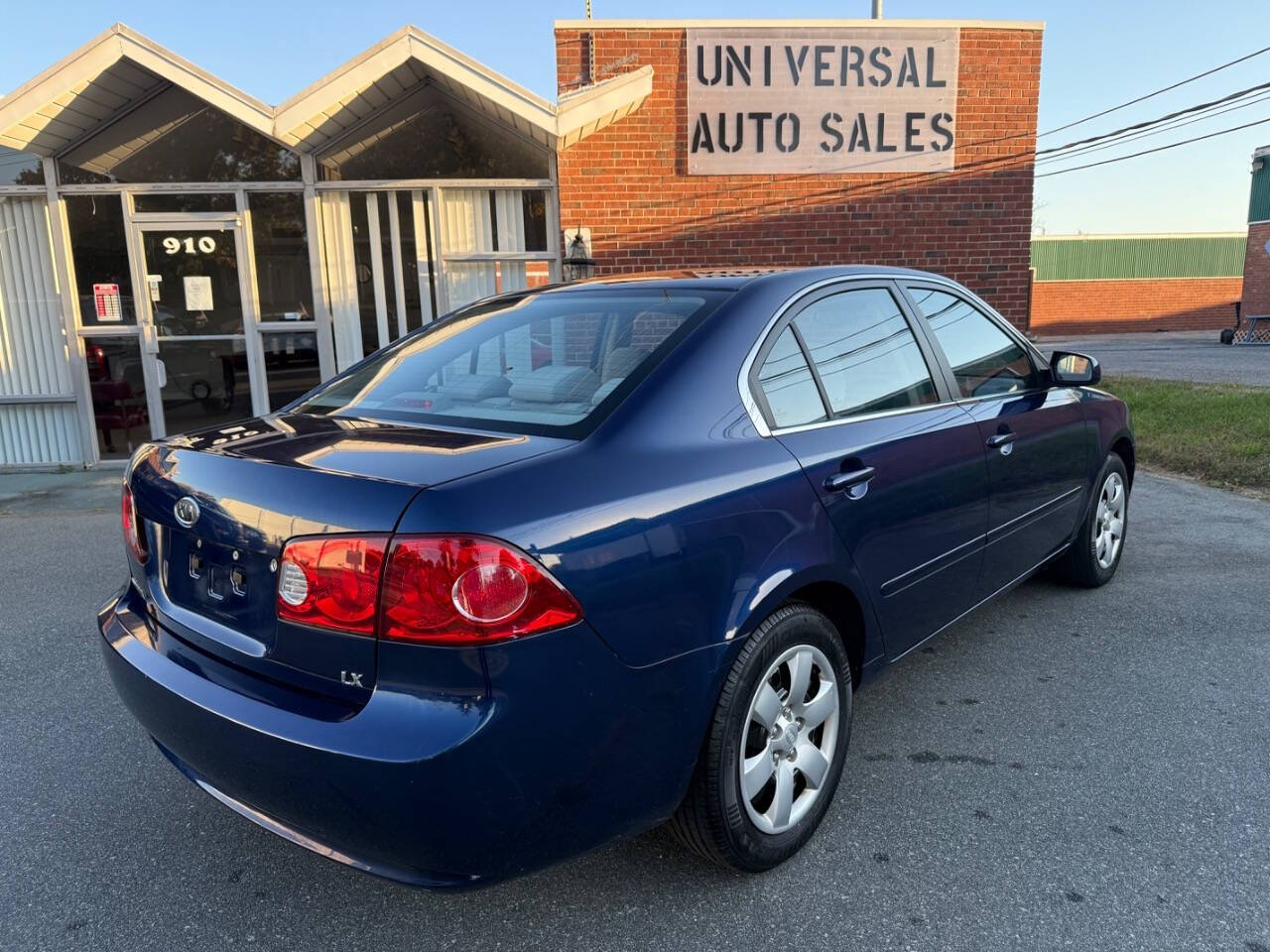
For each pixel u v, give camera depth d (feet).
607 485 6.67
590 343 8.65
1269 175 83.82
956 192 29.50
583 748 6.28
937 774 9.64
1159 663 12.30
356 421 8.27
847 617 9.03
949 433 10.18
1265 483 22.76
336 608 6.08
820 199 29.19
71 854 8.57
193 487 7.24
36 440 29.37
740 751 7.43
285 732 6.19
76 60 24.36
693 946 7.17
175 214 28.12
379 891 8.00
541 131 26.81
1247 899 7.53
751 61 28.35
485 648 5.82
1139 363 64.18
